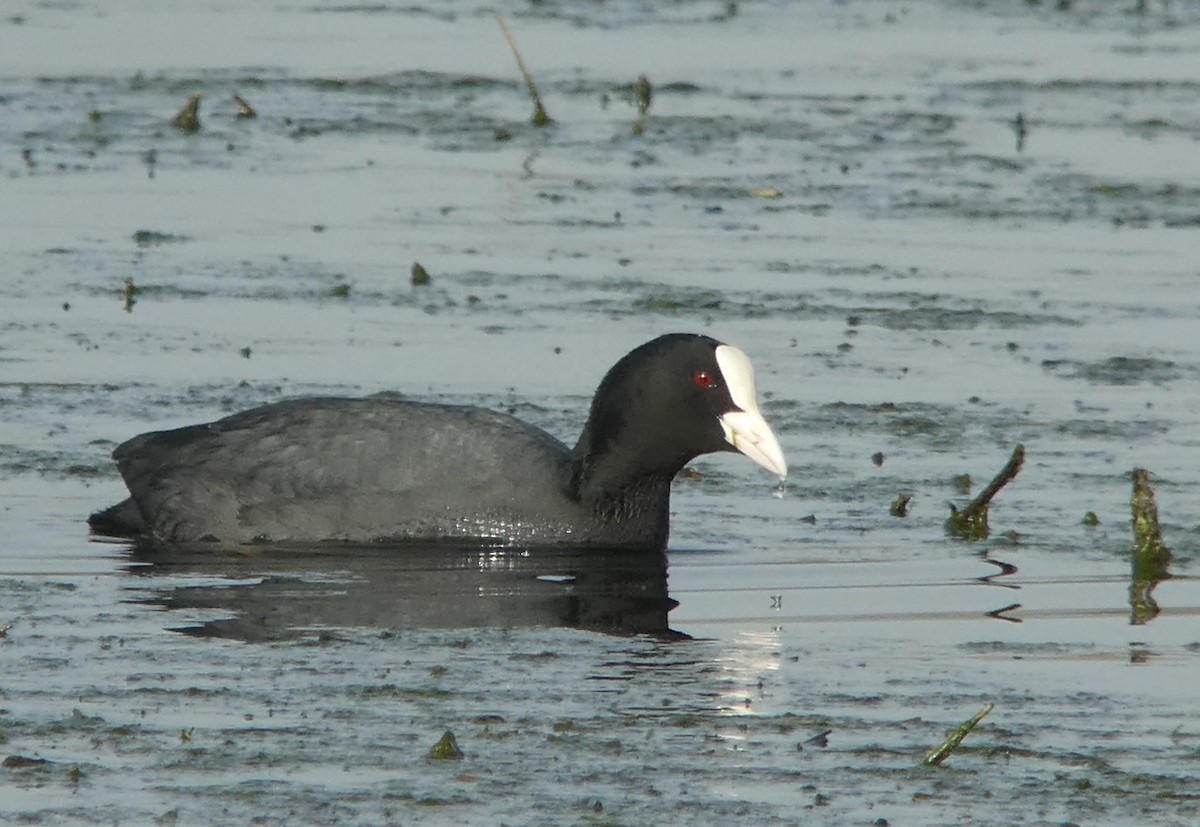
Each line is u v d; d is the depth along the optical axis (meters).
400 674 10.55
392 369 17.19
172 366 17.23
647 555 13.23
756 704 10.15
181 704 10.02
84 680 10.37
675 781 9.07
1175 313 19.50
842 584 12.55
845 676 10.62
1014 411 16.56
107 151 25.59
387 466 13.45
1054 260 21.50
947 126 27.70
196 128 26.78
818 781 9.10
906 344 18.44
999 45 33.28
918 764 9.32
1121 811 8.80
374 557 13.05
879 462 15.31
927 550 13.34
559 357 17.66
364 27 33.91
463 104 28.75
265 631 11.35
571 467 13.52
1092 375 17.58
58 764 9.19
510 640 11.27
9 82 29.11
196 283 19.97
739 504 14.51
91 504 14.11
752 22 35.03
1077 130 27.53
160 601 11.94
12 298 19.28
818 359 17.94
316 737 9.56
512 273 20.61
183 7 35.28
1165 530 13.65
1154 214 23.44
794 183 24.66
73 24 33.47
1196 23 35.47
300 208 23.20
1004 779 9.15
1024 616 11.82
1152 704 10.16
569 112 28.30
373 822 8.58
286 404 13.97
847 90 29.80
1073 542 13.48
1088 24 35.28
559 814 8.67
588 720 9.86
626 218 23.00
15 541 13.24
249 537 13.38
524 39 33.09
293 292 19.72
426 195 23.95
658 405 13.19
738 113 28.23
